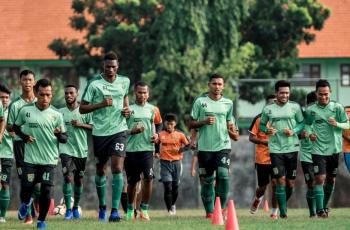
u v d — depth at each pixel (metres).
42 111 32.88
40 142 32.88
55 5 130.75
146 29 91.75
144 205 39.62
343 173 61.94
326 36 122.69
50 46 97.06
